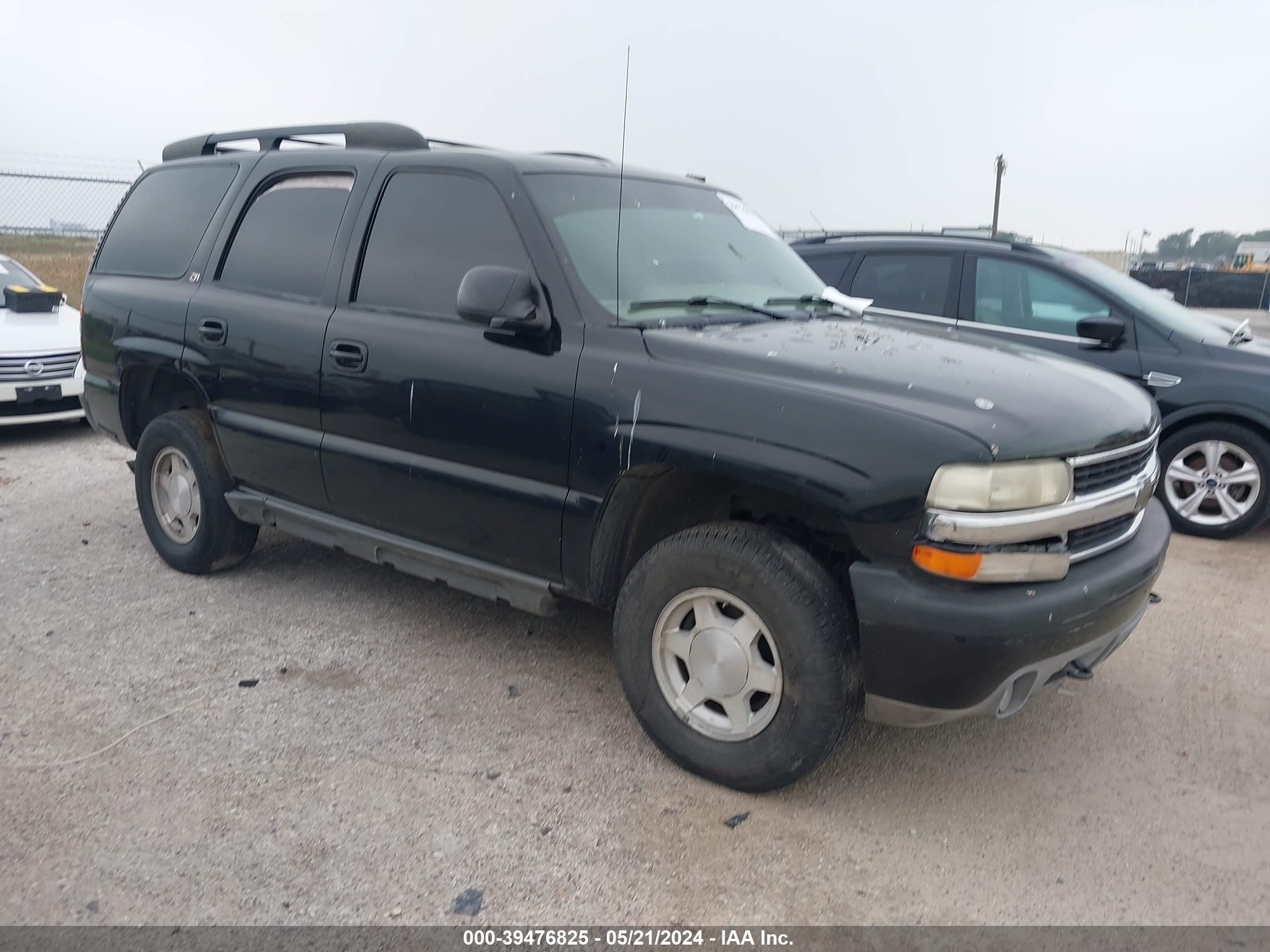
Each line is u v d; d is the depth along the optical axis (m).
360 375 3.65
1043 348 6.08
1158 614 4.61
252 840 2.71
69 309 8.56
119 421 4.87
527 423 3.20
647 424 2.92
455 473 3.43
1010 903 2.55
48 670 3.73
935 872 2.67
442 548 3.62
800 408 2.70
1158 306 6.05
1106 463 2.84
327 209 4.02
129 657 3.86
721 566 2.83
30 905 2.44
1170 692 3.80
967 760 3.27
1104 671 3.99
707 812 2.90
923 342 3.34
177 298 4.45
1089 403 2.90
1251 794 3.09
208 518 4.51
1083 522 2.71
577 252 3.32
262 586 4.65
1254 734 3.47
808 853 2.73
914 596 2.54
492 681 3.73
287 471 4.06
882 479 2.55
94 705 3.46
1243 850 2.79
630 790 3.00
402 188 3.78
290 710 3.46
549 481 3.19
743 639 2.88
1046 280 6.15
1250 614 4.62
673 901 2.52
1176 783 3.15
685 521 3.29
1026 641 2.54
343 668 3.81
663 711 3.09
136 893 2.49
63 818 2.79
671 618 3.04
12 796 2.89
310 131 4.31
